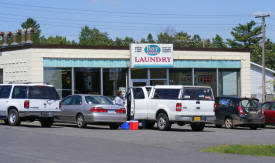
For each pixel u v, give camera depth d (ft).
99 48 102.17
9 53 101.65
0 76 105.19
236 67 116.47
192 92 67.36
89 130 64.95
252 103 77.51
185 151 41.32
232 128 78.23
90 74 101.40
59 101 69.92
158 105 69.15
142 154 38.83
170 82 109.40
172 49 107.96
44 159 35.01
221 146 43.75
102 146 44.14
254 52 254.06
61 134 56.54
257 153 40.06
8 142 46.57
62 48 98.43
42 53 96.37
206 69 113.29
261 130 74.38
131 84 105.70
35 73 95.66
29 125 73.77
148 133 61.46
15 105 68.08
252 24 280.10
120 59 104.63
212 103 68.39
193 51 111.65
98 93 102.17
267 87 161.48
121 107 69.87
